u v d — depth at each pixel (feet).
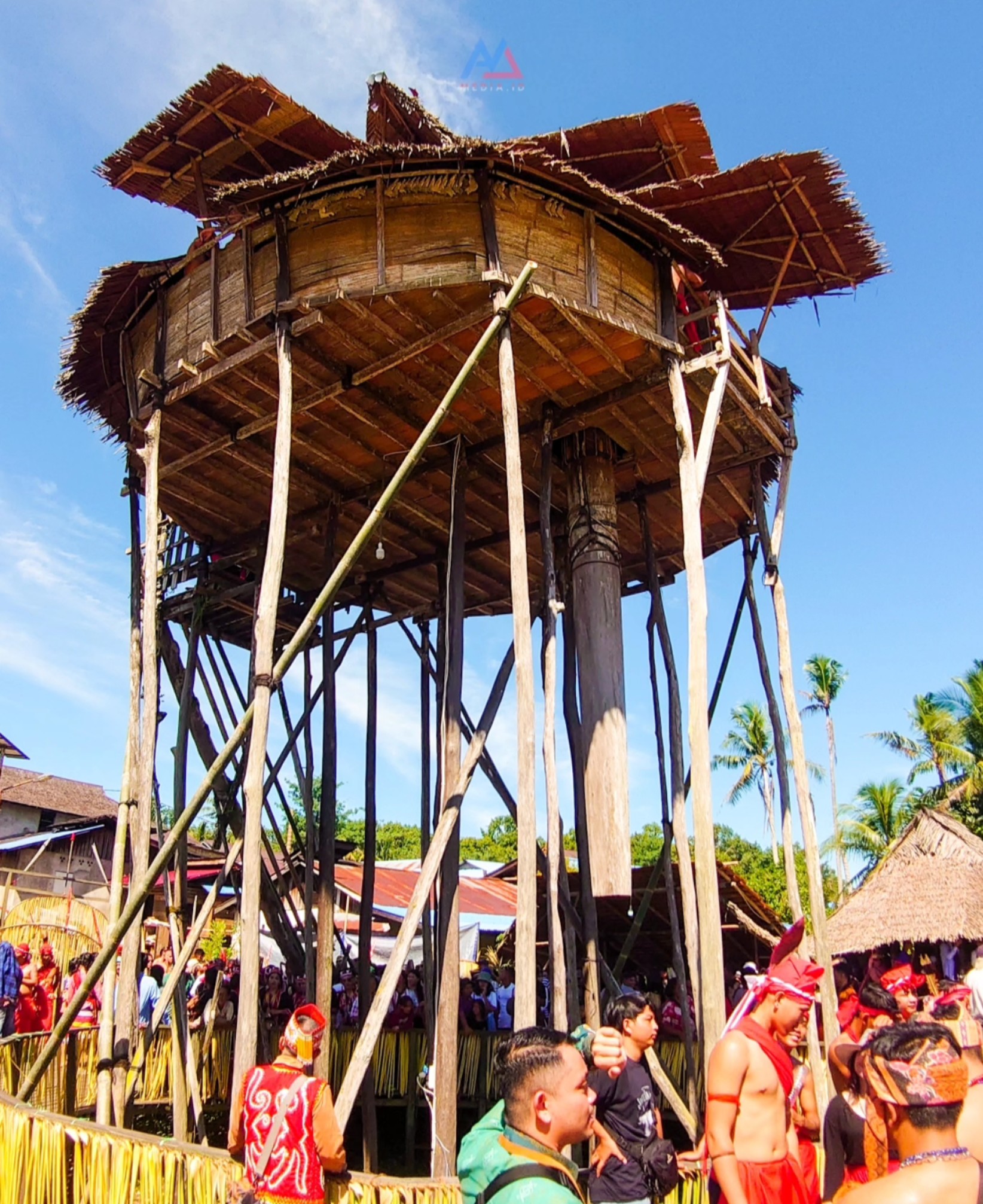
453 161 33.17
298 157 37.70
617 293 36.32
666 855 41.65
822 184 36.68
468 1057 47.67
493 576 55.42
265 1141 18.02
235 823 46.78
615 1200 19.03
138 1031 37.78
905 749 161.58
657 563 53.93
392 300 33.40
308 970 41.93
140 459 43.55
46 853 112.88
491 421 41.60
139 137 37.01
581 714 40.29
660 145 37.88
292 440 41.96
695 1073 35.19
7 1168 22.25
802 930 16.98
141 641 41.81
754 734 204.74
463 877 116.37
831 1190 18.99
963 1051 17.61
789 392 44.91
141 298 41.57
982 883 88.99
